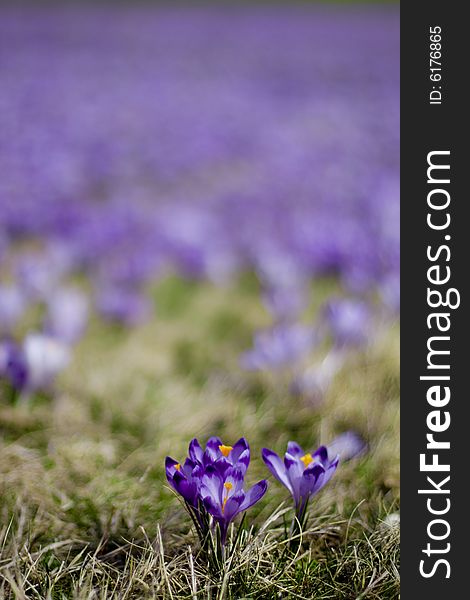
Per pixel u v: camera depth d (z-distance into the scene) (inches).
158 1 1504.7
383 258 167.5
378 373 118.0
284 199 273.7
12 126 370.9
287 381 116.7
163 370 127.9
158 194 292.4
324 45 893.2
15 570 68.4
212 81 616.1
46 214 212.1
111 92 526.9
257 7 1472.7
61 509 82.0
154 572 69.7
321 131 433.1
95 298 160.1
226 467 63.3
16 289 121.6
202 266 184.2
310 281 180.2
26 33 844.0
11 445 93.2
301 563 71.0
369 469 91.0
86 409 106.7
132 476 90.0
